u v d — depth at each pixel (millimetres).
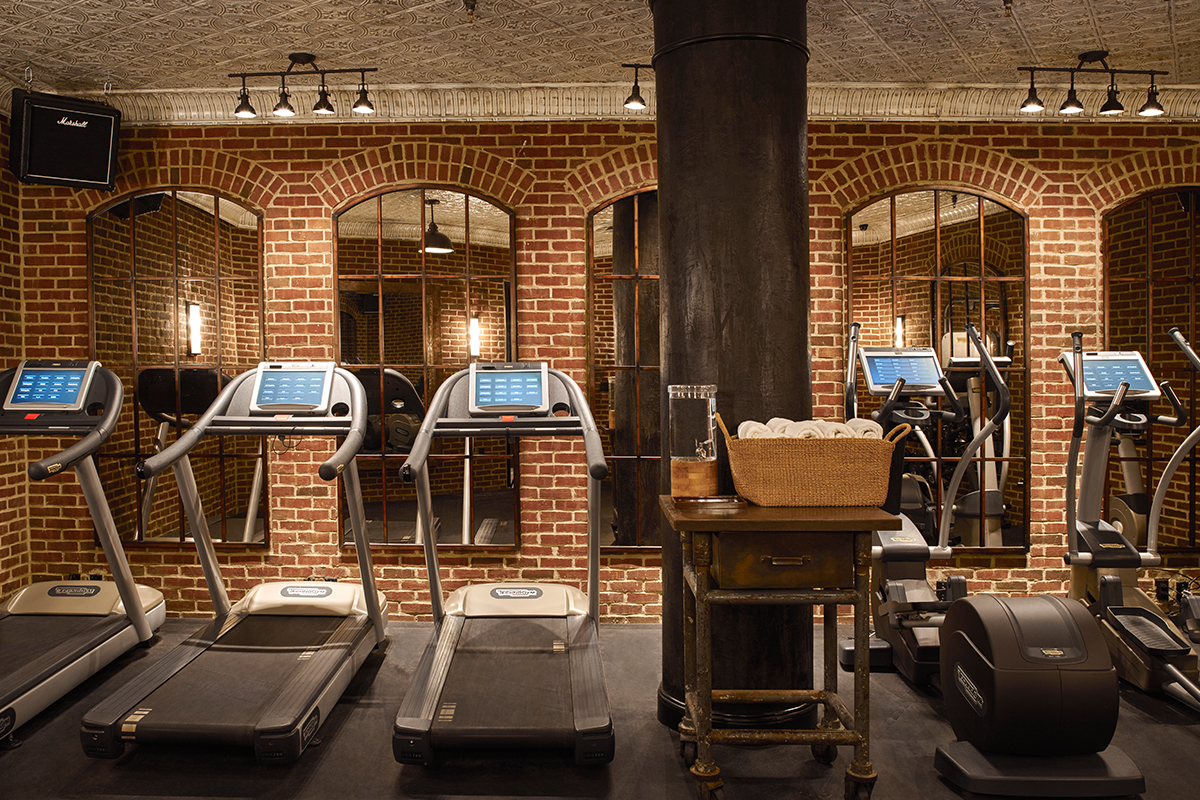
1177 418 3355
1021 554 4305
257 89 4172
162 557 4320
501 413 3281
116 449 4547
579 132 4266
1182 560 4422
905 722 2986
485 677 2914
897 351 3812
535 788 2525
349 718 3049
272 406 3207
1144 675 3199
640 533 4812
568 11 3324
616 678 3461
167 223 5035
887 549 3355
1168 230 4699
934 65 3912
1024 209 4277
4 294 4152
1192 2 3244
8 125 4180
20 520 4289
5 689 2828
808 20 3414
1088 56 3801
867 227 7180
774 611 2764
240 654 3164
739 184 2689
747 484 2371
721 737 2340
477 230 8414
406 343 8844
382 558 4293
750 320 2695
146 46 3645
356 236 8141
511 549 4309
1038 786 2391
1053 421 4305
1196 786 2512
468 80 4109
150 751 2768
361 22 3420
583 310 4285
